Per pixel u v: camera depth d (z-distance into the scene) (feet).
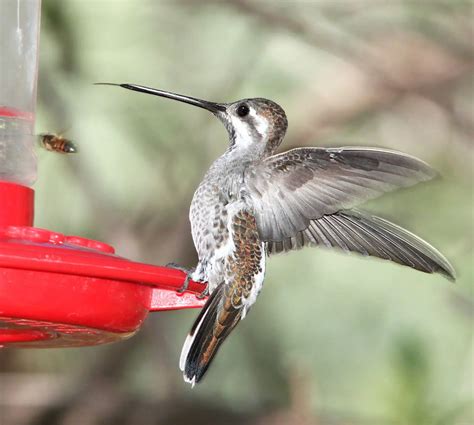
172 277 24.14
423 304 40.63
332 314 41.14
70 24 39.29
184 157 41.39
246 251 27.76
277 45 42.83
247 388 41.24
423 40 44.01
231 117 29.53
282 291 41.63
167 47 41.52
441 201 40.91
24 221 26.17
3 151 26.81
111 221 40.14
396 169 25.73
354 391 40.09
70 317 23.61
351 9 43.21
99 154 40.47
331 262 41.32
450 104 43.80
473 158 43.62
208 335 27.12
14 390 39.99
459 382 38.29
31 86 27.89
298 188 27.32
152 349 40.88
